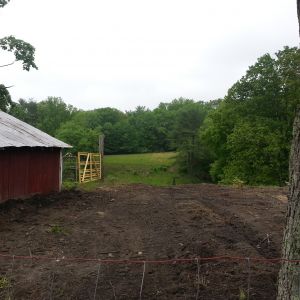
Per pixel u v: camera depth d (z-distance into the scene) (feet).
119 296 20.81
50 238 32.42
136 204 47.70
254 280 22.17
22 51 88.28
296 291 15.75
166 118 267.59
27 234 33.60
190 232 33.63
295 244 15.81
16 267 25.35
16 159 47.60
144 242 31.24
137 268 24.75
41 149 52.65
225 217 39.91
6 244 30.71
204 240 30.53
